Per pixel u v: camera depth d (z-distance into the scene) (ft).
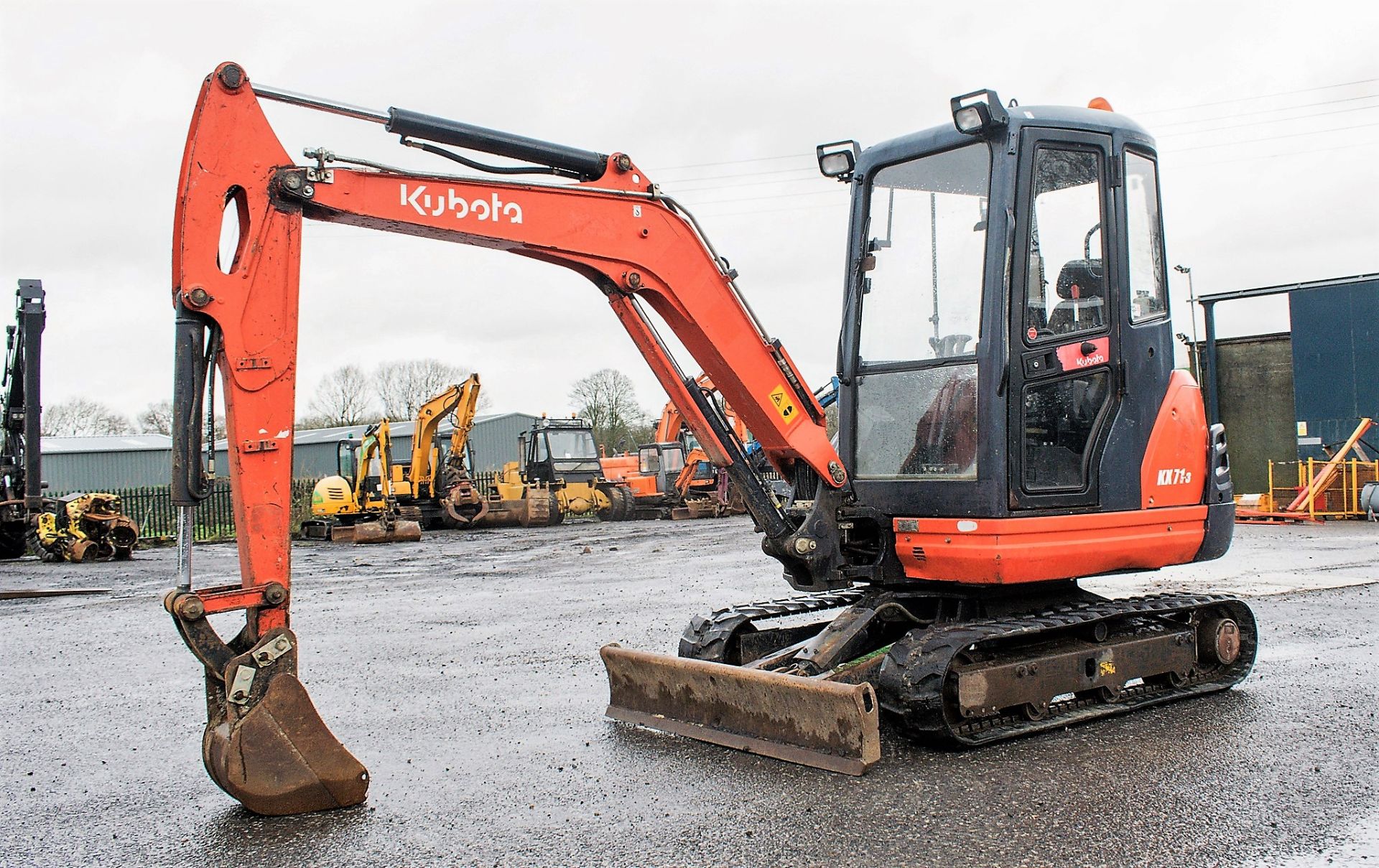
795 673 18.78
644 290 18.56
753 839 14.06
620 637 30.09
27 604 42.65
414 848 14.07
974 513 19.03
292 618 35.70
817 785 16.26
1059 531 19.24
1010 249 19.04
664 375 19.25
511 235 17.22
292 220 15.69
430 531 91.86
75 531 66.39
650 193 18.47
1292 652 25.75
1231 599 22.07
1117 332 20.57
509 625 32.96
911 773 16.72
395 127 16.78
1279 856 13.12
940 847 13.64
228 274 15.29
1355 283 77.30
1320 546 52.13
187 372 15.16
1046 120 19.61
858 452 21.38
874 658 19.33
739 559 53.57
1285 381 83.46
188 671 27.22
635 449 183.93
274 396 15.56
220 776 15.08
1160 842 13.64
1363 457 76.54
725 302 19.13
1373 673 23.32
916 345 20.43
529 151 17.80
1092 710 19.58
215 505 103.19
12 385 71.36
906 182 20.80
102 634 33.83
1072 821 14.44
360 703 22.63
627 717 20.22
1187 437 21.56
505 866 13.38
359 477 88.53
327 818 15.38
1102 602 21.18
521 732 19.89
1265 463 84.33
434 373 256.11
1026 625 18.72
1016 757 17.47
